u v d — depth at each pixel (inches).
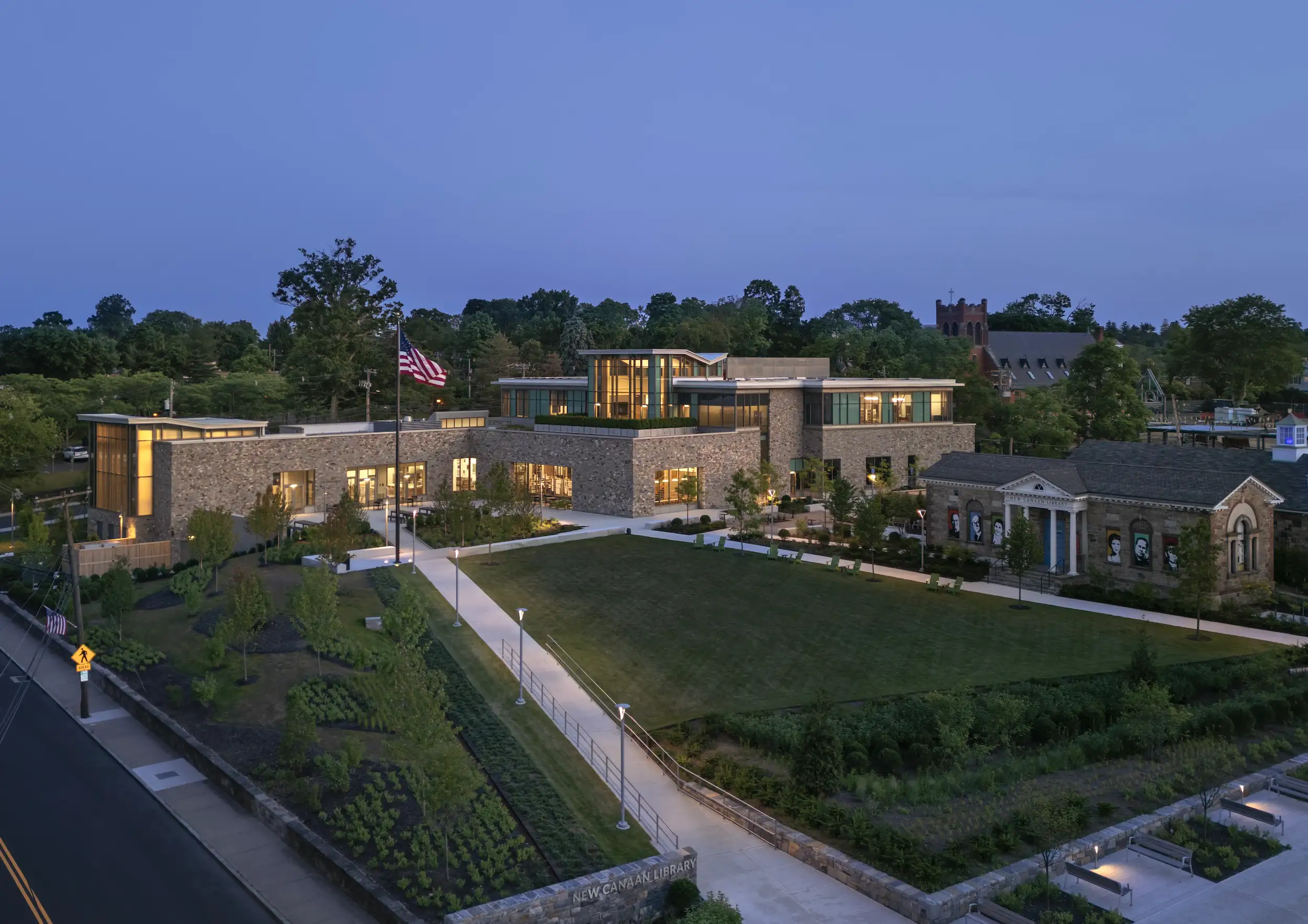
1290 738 1323.8
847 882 951.6
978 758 1237.7
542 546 2532.0
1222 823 1072.2
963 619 1879.9
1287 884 944.9
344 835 1029.2
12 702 1556.3
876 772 1206.9
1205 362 4739.2
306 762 1187.3
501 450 3262.8
